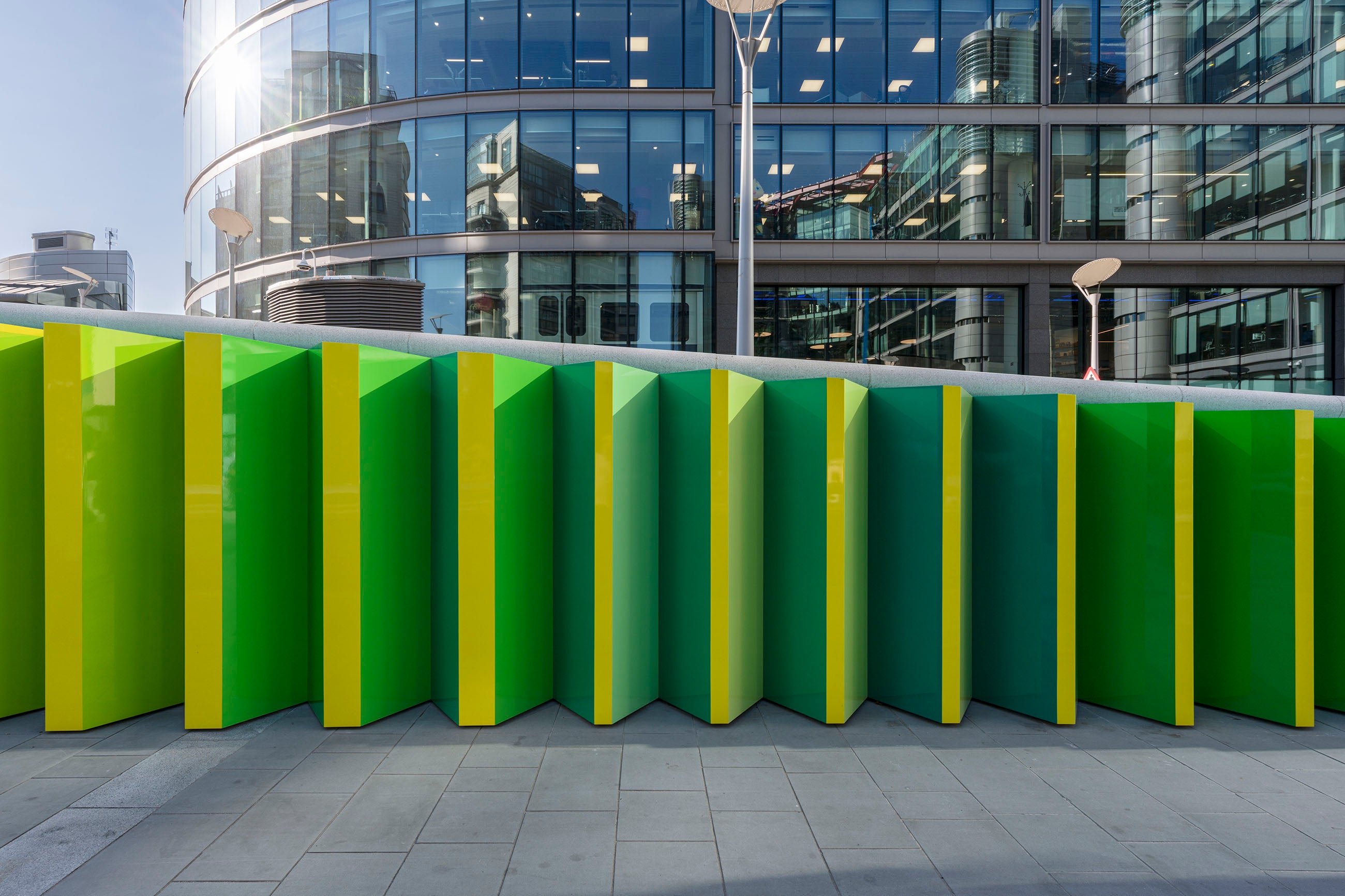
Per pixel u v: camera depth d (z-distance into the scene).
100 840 3.34
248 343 4.74
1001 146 21.22
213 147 25.64
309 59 22.58
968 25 21.09
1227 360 21.80
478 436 4.75
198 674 4.58
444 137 21.25
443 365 4.96
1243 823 3.71
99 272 93.81
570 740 4.60
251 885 3.02
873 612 5.47
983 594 5.46
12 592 4.71
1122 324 21.81
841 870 3.21
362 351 4.69
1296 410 5.14
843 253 21.25
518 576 5.01
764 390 5.39
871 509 5.48
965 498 5.29
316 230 22.48
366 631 4.75
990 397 5.43
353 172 22.06
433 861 3.22
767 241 21.16
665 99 20.88
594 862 3.23
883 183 21.17
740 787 3.98
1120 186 21.30
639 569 5.14
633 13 20.83
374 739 4.55
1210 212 21.23
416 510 5.08
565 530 5.15
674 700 5.23
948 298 22.02
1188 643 5.05
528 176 20.88
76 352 4.40
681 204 20.92
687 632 5.10
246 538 4.75
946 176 21.23
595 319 20.92
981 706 5.41
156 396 4.79
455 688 4.84
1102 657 5.44
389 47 21.61
